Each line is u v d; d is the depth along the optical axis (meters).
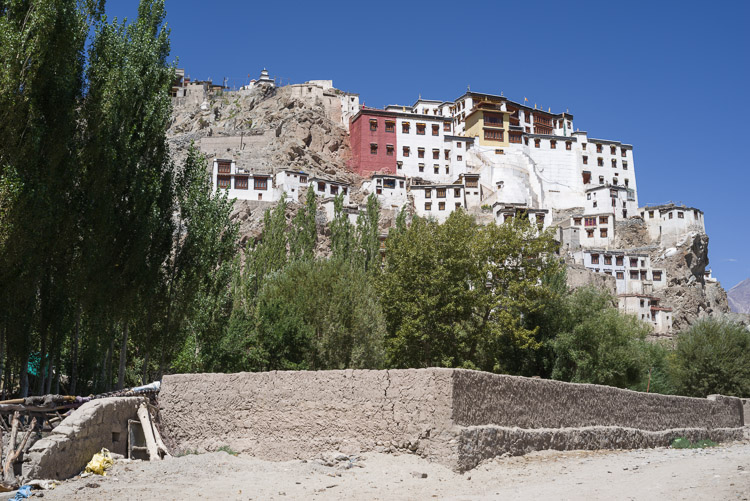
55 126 22.03
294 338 38.06
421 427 14.23
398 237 41.50
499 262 40.09
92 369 34.47
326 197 101.19
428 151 118.62
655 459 16.88
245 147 118.75
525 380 17.03
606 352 37.16
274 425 16.22
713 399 28.06
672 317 101.50
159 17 29.58
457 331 36.75
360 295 40.97
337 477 12.96
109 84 25.36
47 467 12.49
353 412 15.25
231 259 36.25
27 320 23.09
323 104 132.25
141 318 29.09
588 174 128.88
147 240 27.06
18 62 19.64
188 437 17.36
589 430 18.75
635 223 116.44
